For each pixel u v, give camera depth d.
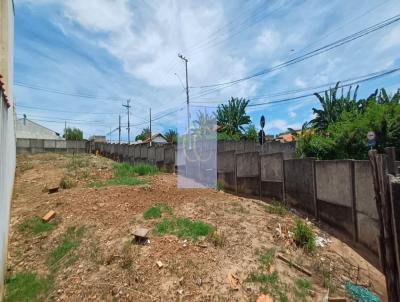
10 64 9.26
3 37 7.82
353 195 6.52
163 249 5.70
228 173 12.27
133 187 10.99
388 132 9.52
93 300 4.70
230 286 4.66
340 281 5.12
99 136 50.84
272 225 7.12
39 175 15.12
